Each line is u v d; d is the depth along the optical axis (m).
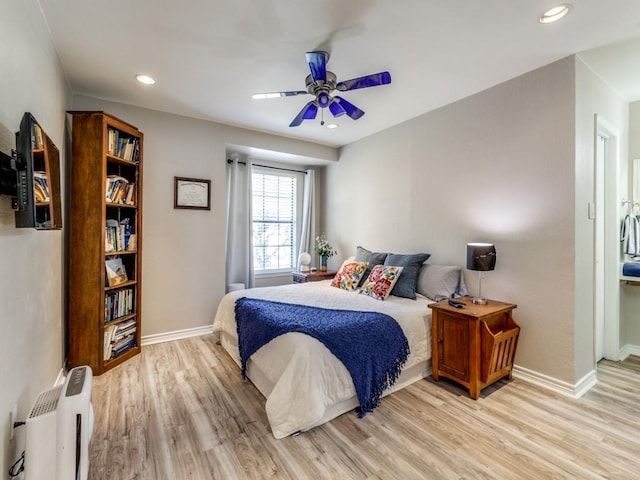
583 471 1.64
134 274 3.22
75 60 2.47
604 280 3.09
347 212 4.78
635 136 3.17
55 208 1.85
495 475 1.61
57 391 1.52
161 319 3.55
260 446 1.83
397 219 3.92
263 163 4.90
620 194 3.13
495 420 2.09
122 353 3.01
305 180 5.29
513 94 2.73
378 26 2.04
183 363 2.97
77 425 1.28
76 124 2.73
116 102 3.25
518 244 2.70
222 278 3.95
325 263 5.11
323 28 2.06
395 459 1.73
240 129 4.05
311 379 1.94
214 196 3.87
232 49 2.31
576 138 2.38
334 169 5.07
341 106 2.58
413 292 3.15
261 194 4.91
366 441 1.88
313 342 2.04
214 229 3.88
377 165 4.23
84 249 2.73
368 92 3.00
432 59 2.43
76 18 1.97
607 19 1.95
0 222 1.26
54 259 2.31
